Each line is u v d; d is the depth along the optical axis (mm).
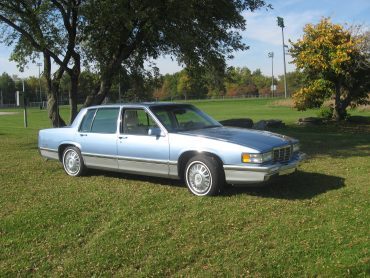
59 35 14875
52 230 5996
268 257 4824
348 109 32125
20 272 4773
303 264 4625
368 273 4375
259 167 6805
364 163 9914
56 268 4848
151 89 19469
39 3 14586
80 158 9195
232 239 5375
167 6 13875
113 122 8609
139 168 8188
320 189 7516
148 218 6289
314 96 21703
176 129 7938
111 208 6840
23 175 9641
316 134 16797
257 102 67375
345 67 20375
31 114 49688
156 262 4836
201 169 7285
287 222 5867
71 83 16266
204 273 4551
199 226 5855
